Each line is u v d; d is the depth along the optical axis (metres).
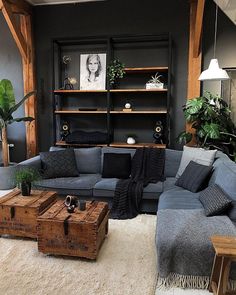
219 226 2.21
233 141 4.09
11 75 5.21
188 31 4.48
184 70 4.57
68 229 2.36
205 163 3.32
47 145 5.26
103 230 2.65
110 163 3.82
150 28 4.62
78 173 3.87
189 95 4.46
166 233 2.15
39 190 3.24
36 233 2.67
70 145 4.73
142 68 4.36
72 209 2.55
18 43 4.75
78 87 4.95
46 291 2.00
